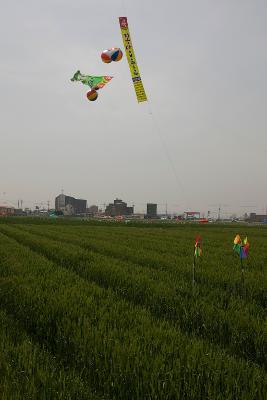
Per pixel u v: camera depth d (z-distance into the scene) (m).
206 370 4.84
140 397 4.43
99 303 8.20
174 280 11.40
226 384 4.57
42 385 4.58
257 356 5.94
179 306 8.26
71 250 19.22
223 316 7.36
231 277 11.70
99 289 9.62
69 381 4.64
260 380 4.69
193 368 4.88
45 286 9.84
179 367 4.88
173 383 4.55
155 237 33.78
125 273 12.00
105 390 4.66
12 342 5.94
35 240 25.59
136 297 9.59
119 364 4.98
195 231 49.34
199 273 12.57
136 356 5.21
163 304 8.66
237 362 5.30
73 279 11.32
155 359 5.06
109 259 16.06
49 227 52.00
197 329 7.05
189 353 5.38
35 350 5.45
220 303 8.66
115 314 7.21
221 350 5.78
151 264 15.56
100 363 5.15
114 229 50.53
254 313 7.97
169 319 7.81
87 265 14.17
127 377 4.78
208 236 36.97
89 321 6.68
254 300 9.40
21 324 7.19
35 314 7.40
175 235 37.94
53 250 19.58
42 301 8.01
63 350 5.98
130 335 5.98
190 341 5.90
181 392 4.47
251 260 16.75
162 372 4.76
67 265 15.57
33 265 13.88
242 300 8.99
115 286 11.01
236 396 4.34
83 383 4.70
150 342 5.75
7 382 4.47
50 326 6.86
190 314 7.64
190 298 8.96
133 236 34.56
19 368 4.91
